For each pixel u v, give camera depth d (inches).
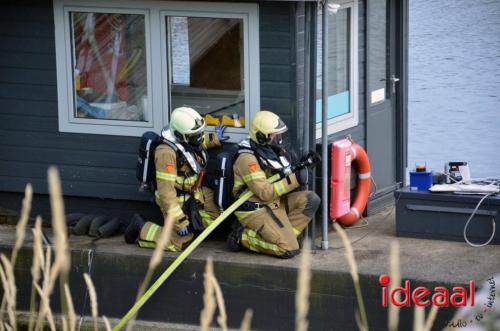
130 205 759.7
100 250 705.0
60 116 756.6
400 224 741.9
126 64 737.0
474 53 1282.0
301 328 262.4
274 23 681.6
